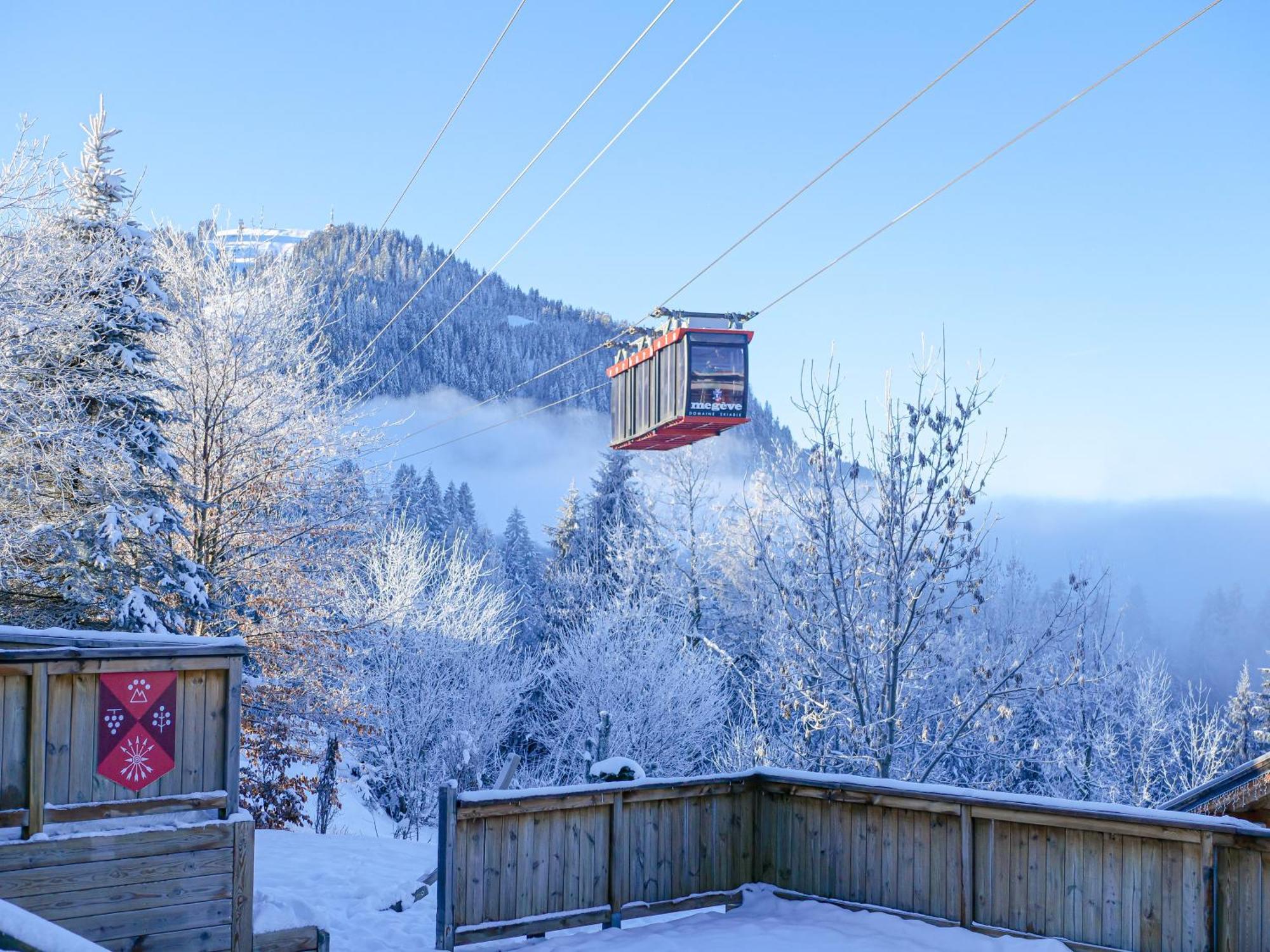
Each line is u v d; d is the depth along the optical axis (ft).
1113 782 102.53
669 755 102.68
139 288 64.90
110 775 22.43
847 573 67.72
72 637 22.80
